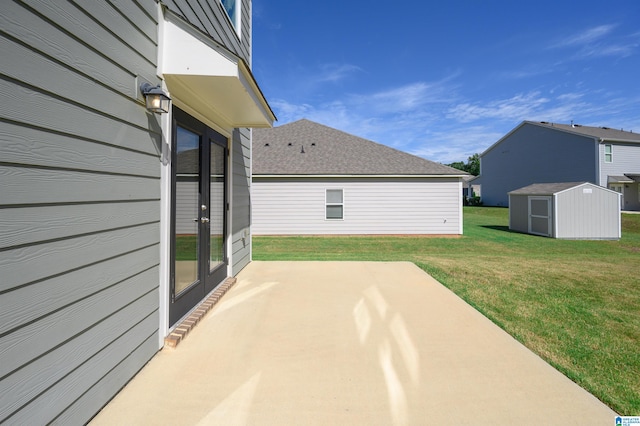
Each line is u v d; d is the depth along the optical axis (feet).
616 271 19.54
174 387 6.66
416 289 14.26
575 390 6.80
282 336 9.20
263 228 41.37
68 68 5.16
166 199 8.61
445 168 41.86
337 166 42.11
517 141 87.86
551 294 14.53
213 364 7.61
